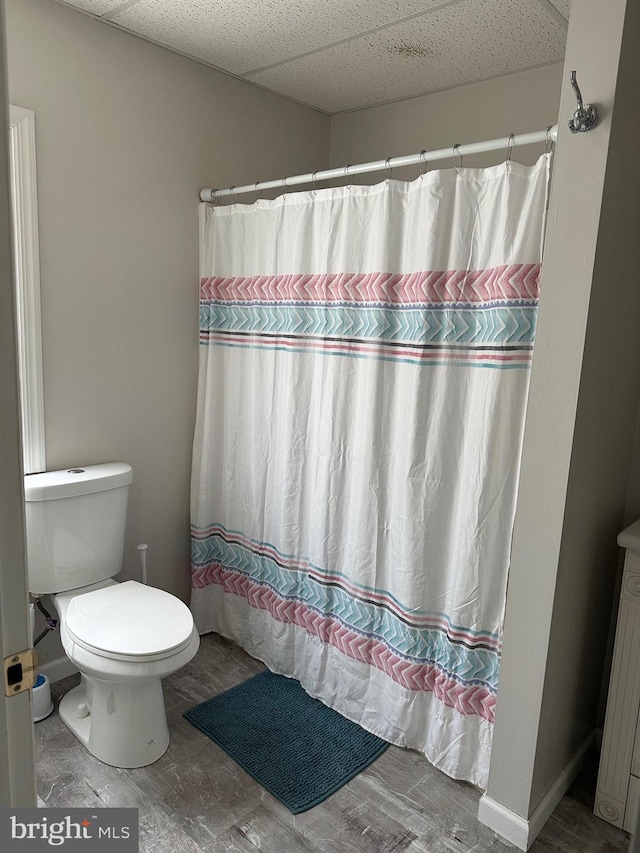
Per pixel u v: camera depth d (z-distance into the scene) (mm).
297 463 2295
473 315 1794
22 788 768
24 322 2078
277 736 2127
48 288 2131
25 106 1992
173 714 2229
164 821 1762
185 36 2189
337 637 2246
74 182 2148
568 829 1787
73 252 2182
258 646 2568
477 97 2498
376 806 1847
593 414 1622
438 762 1979
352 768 1992
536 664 1647
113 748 1961
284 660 2455
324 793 1882
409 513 1938
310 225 2168
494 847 1716
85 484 2137
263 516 2475
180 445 2645
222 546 2672
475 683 1873
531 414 1596
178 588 2750
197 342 2637
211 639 2746
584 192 1458
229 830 1740
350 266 2043
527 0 1812
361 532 2098
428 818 1810
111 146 2229
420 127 2689
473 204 1764
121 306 2352
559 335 1530
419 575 1945
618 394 1761
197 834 1722
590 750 2094
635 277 1700
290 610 2412
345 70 2420
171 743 2080
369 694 2170
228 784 1909
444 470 1882
